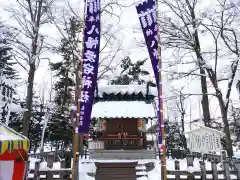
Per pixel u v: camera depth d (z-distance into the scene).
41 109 26.45
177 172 12.33
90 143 18.97
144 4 9.84
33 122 25.38
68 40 17.22
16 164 9.53
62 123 24.41
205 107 21.47
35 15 17.09
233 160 14.19
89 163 16.59
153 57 9.43
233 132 27.72
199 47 18.73
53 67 30.22
